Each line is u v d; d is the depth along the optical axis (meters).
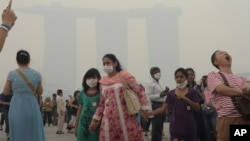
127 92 5.36
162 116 8.33
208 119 7.97
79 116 6.75
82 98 6.57
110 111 5.40
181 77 6.37
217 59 4.75
